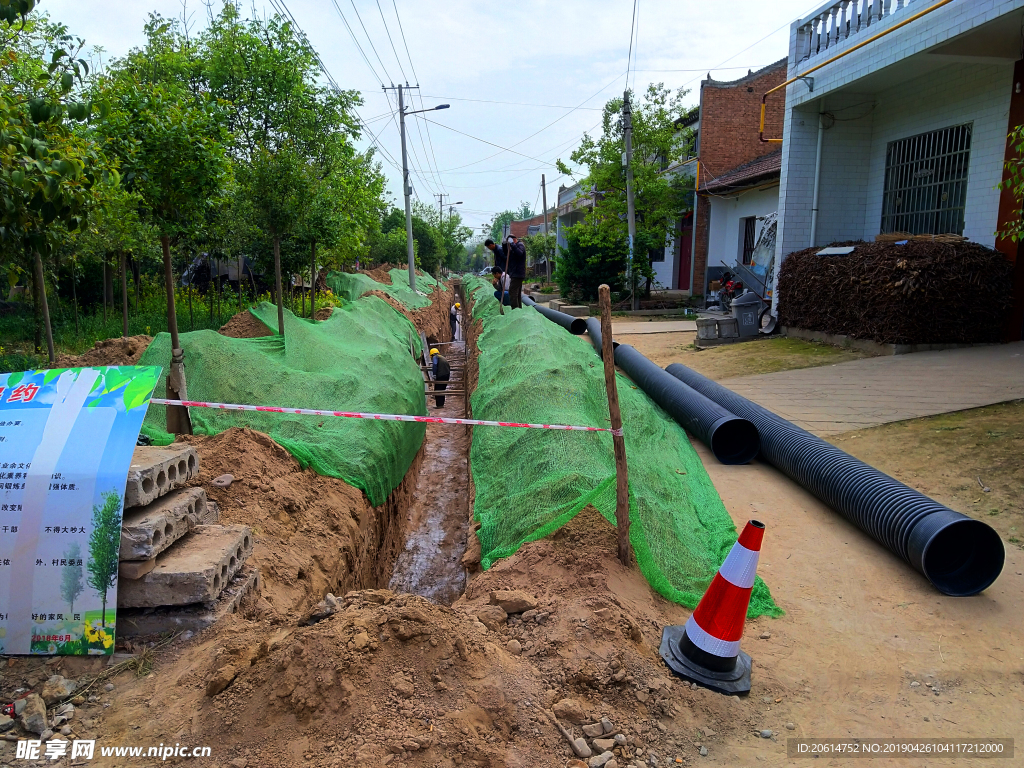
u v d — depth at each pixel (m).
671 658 3.32
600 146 22.59
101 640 3.20
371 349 9.95
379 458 7.01
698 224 22.70
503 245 15.19
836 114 12.72
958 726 2.96
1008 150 9.69
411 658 2.85
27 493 3.29
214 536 3.85
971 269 9.68
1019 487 5.20
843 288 10.98
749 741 2.83
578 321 14.66
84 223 4.43
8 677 3.07
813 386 8.65
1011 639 3.65
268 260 12.67
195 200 6.08
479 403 8.20
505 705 2.74
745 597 3.18
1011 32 8.86
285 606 4.00
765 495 5.81
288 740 2.55
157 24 13.59
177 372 6.19
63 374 3.73
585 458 5.35
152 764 2.54
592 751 2.66
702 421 6.90
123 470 3.34
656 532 4.48
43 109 3.80
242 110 12.91
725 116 22.14
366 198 17.61
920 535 4.22
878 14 10.60
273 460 5.57
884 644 3.62
